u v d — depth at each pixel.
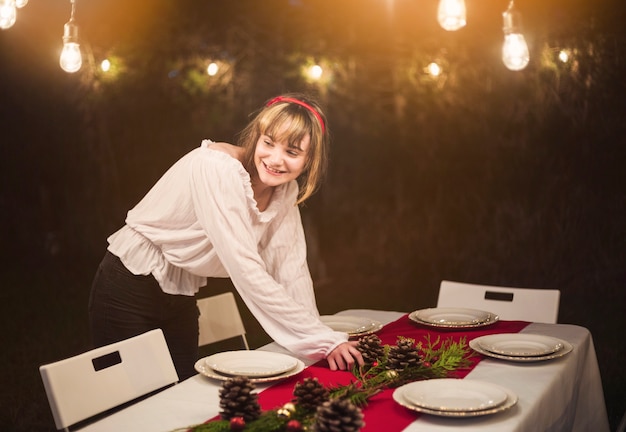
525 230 6.29
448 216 6.96
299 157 2.41
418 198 7.17
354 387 1.95
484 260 6.62
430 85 6.58
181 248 2.55
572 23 5.50
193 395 2.04
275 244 2.65
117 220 8.23
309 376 2.18
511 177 6.35
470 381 1.96
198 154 2.41
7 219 9.01
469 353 2.43
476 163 6.59
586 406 2.67
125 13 6.91
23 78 7.77
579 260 6.01
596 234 5.90
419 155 7.03
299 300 2.63
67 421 2.05
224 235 2.34
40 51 7.44
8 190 8.69
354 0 6.62
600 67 5.51
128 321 2.60
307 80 6.88
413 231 7.33
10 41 7.50
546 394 2.02
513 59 2.77
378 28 6.66
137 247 2.57
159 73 7.15
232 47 6.99
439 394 1.89
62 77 7.47
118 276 2.59
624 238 5.79
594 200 5.88
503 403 1.83
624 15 5.34
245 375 2.09
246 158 2.48
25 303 7.10
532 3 5.61
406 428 1.73
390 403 1.90
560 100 5.79
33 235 9.00
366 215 7.79
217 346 5.62
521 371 2.20
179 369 2.80
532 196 6.23
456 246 6.94
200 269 2.57
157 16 6.92
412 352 2.12
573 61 5.58
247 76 7.06
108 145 7.76
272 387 2.07
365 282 7.34
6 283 7.89
